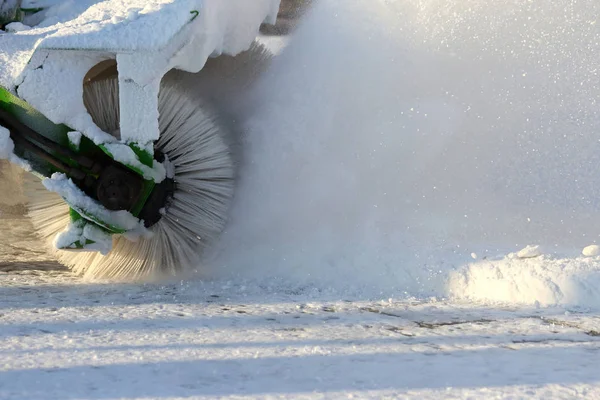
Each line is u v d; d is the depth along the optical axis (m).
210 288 19.11
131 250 19.86
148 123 17.86
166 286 19.39
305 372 12.04
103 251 18.66
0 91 18.08
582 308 17.19
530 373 12.12
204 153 19.92
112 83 18.86
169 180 19.41
